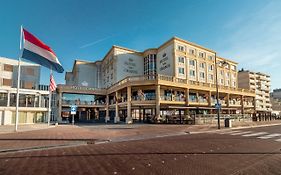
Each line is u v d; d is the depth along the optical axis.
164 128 21.59
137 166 6.59
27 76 36.78
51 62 20.34
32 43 18.11
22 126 25.86
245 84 78.25
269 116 41.00
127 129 20.83
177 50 43.19
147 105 34.66
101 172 5.95
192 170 6.12
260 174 5.71
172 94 36.38
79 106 42.38
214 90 40.28
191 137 14.21
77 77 59.44
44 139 12.99
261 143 11.23
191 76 44.62
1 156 8.18
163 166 6.58
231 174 5.74
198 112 39.09
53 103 43.34
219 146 10.30
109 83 52.28
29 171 6.06
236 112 50.75
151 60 49.31
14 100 32.16
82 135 15.37
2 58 34.44
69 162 7.13
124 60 49.97
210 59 49.84
